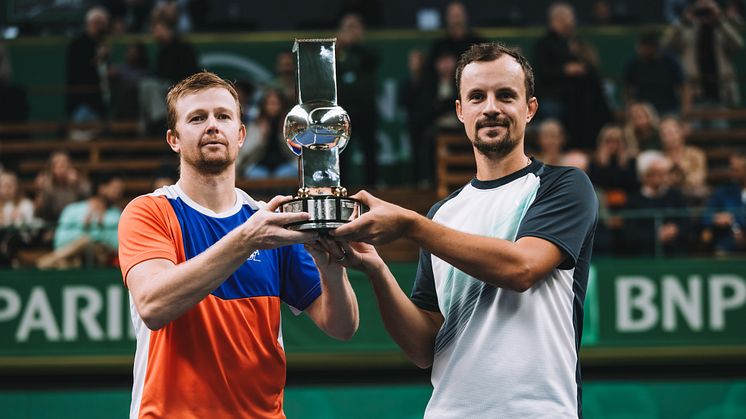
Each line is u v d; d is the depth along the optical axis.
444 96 10.36
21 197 9.27
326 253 3.15
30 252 8.33
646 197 8.47
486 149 3.19
